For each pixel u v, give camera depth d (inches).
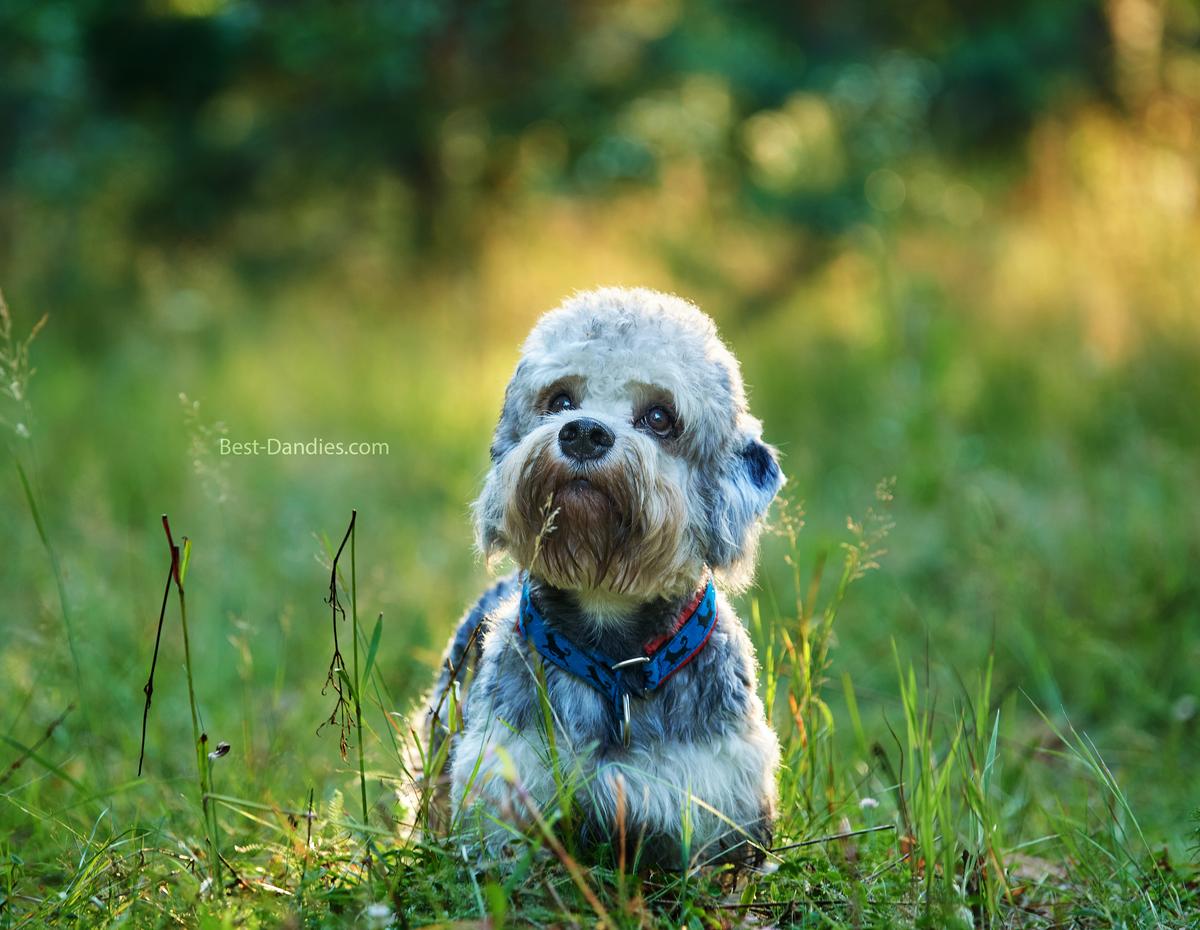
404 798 203.8
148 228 745.0
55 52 656.4
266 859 195.5
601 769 177.0
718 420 190.1
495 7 706.2
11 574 324.8
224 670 284.7
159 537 353.1
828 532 360.2
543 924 164.2
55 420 465.4
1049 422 455.2
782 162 764.0
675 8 770.8
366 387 520.1
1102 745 267.4
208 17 693.9
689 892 174.1
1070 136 697.6
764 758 185.5
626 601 184.1
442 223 739.4
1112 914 185.5
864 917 172.6
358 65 693.9
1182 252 572.1
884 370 505.7
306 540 358.9
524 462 181.3
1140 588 324.2
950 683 284.5
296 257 741.9
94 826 194.1
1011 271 612.7
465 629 213.2
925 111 811.4
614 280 679.1
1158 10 719.7
